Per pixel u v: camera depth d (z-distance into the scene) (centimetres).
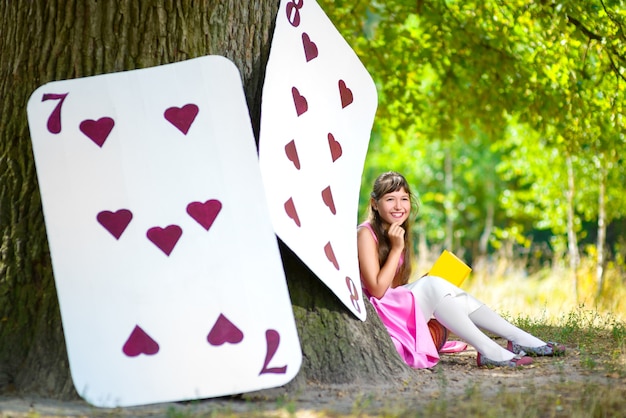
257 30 529
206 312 438
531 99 931
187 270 443
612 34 789
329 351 496
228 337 434
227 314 438
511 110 955
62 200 447
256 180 457
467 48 940
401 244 563
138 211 449
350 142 549
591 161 1046
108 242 444
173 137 460
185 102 465
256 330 437
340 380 490
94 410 418
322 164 516
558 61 865
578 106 870
